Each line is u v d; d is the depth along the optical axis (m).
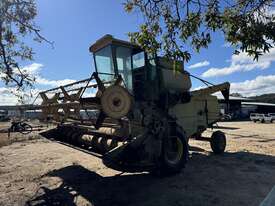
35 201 5.99
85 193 6.40
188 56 4.20
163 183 6.94
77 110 7.34
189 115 9.66
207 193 6.07
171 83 8.76
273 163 8.82
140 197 6.00
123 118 6.93
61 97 9.36
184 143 7.93
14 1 6.85
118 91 6.29
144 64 8.31
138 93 8.05
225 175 7.46
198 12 3.98
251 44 3.44
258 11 3.49
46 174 8.17
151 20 4.44
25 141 16.98
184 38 4.13
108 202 5.79
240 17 3.55
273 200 5.55
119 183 7.08
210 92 10.62
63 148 13.48
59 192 6.53
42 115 10.94
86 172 8.27
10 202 5.95
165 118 7.94
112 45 7.90
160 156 7.30
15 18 7.02
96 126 6.52
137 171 6.82
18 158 11.01
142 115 7.61
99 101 6.25
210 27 3.89
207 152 10.80
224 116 11.48
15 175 8.16
